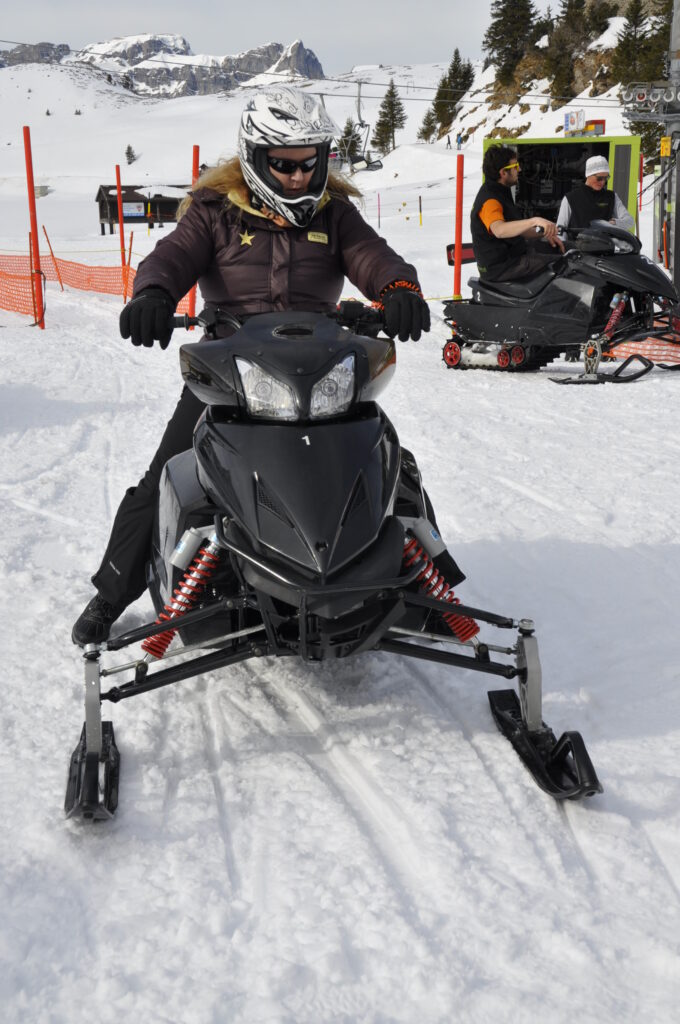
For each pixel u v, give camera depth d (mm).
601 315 8227
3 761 2512
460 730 2645
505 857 2076
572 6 85875
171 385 8672
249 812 2268
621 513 4551
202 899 1945
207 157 169500
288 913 1896
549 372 8938
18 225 70375
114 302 17266
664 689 2889
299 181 2598
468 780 2379
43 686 2953
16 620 3488
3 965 1768
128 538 2832
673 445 5805
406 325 2471
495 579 3820
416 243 26859
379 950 1791
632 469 5285
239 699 2861
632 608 3506
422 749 2535
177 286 2654
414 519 2521
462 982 1709
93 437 6566
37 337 12219
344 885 1980
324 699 2844
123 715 2756
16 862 2078
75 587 3805
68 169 173125
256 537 2193
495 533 4332
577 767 2264
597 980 1722
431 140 104188
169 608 2473
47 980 1730
